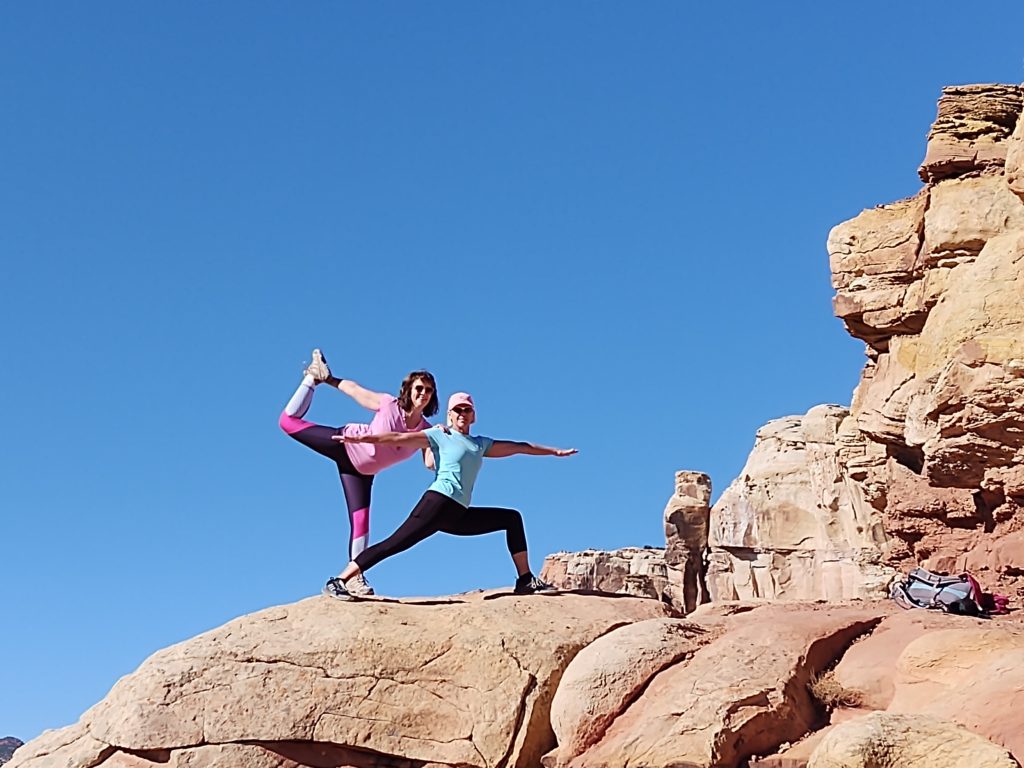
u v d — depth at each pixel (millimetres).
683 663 10773
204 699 11297
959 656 9883
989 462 17891
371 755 11195
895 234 22953
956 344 18688
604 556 57375
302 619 11852
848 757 8414
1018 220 20391
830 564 45906
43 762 11633
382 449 12852
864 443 26297
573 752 10578
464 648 11406
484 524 12594
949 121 21578
